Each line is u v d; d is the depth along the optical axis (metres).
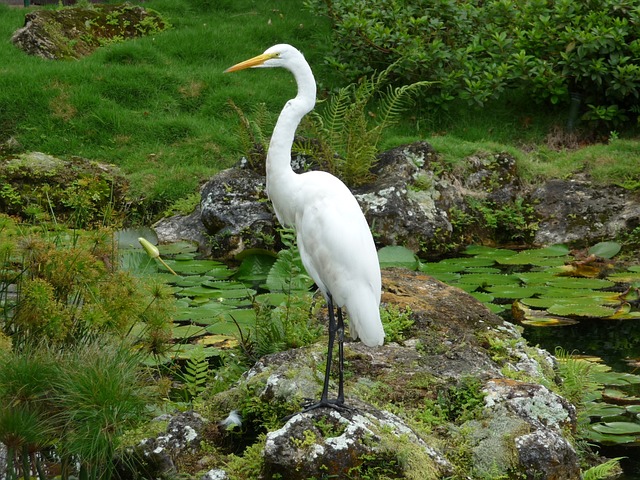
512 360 5.44
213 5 15.94
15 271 4.87
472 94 11.45
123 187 10.38
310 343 5.60
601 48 11.14
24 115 11.72
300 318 5.89
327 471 4.00
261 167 10.05
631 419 5.57
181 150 11.30
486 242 9.98
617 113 11.43
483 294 7.93
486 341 5.57
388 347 5.34
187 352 6.30
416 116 12.07
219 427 4.65
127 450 4.21
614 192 10.00
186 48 13.73
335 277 4.60
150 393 4.06
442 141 10.79
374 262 4.63
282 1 16.06
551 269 8.83
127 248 8.81
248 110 12.16
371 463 4.06
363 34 11.96
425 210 9.59
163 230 9.82
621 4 11.40
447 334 5.55
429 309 5.80
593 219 9.77
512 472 4.36
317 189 4.77
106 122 11.66
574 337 7.21
